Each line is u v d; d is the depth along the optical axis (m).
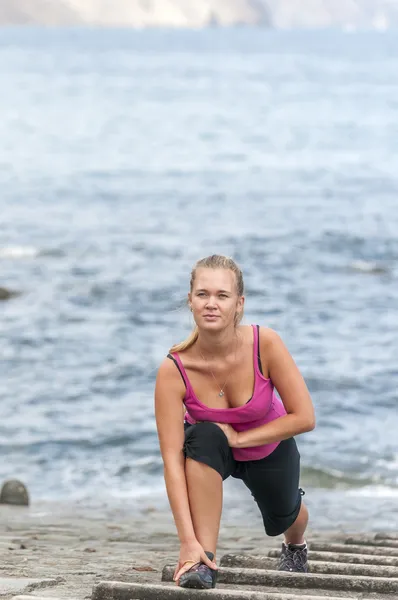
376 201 127.81
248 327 13.84
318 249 95.88
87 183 141.75
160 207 121.88
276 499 14.31
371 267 86.88
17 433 42.56
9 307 71.88
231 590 12.34
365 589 13.20
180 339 62.28
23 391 49.59
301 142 193.62
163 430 13.53
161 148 182.38
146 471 37.84
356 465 38.06
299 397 13.55
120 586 12.43
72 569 16.19
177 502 13.09
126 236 102.69
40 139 191.88
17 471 37.78
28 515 28.97
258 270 85.88
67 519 27.91
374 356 57.72
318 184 143.88
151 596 12.35
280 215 116.38
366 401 48.47
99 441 41.50
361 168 161.62
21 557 17.94
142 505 31.91
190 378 13.62
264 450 13.94
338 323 66.81
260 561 16.14
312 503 32.28
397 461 38.66
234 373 13.59
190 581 12.35
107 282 80.69
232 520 29.12
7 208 120.31
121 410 46.38
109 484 36.16
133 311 70.44
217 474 13.24
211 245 97.88
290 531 15.18
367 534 24.30
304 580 13.41
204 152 177.75
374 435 42.62
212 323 13.23
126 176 149.25
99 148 180.50
